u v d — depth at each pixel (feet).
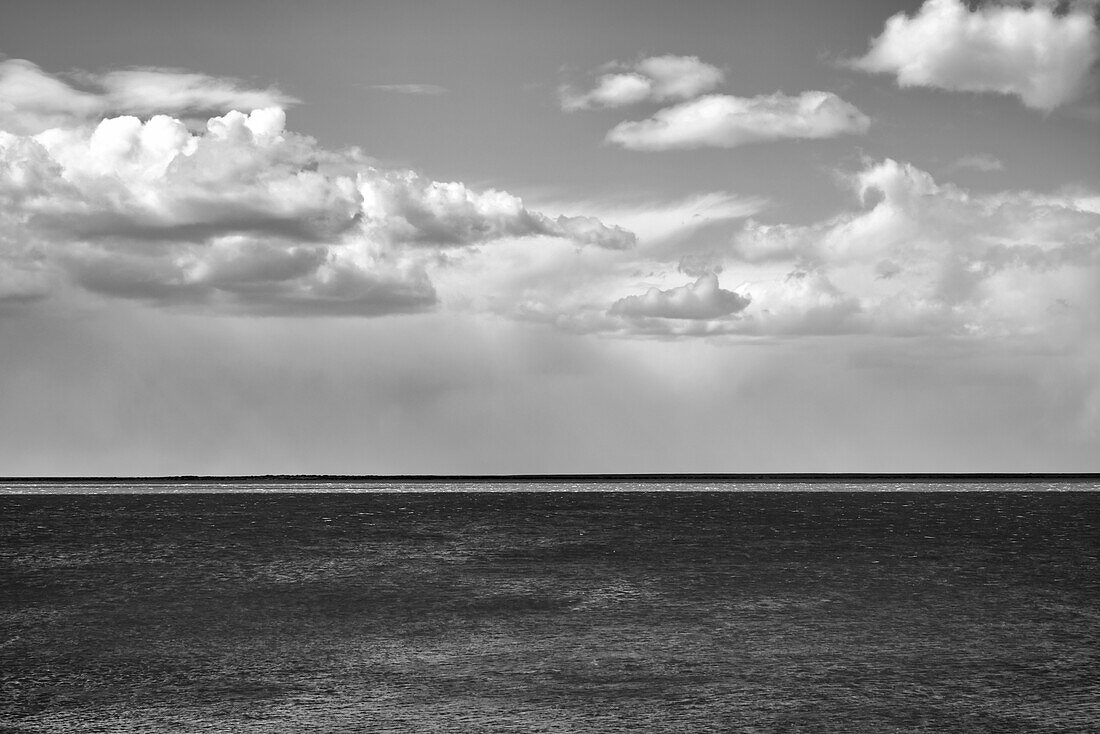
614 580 185.78
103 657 120.57
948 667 112.88
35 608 157.79
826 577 189.26
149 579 191.52
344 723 91.71
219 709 96.78
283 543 264.52
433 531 303.68
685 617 145.48
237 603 161.07
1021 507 443.73
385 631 136.05
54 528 320.09
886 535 284.20
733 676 108.68
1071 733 88.33
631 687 104.01
